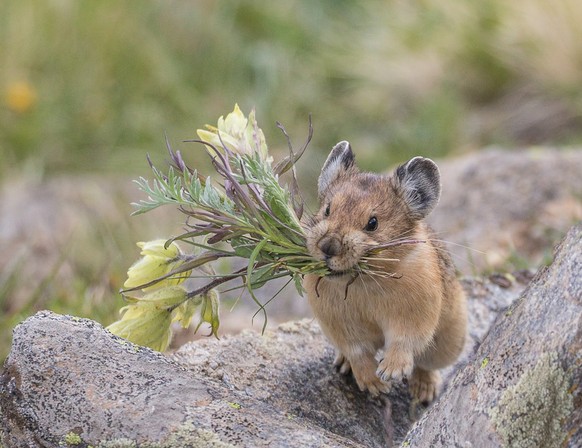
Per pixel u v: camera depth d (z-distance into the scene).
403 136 19.50
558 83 20.05
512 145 19.08
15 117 19.30
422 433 6.47
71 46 20.09
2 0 20.11
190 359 8.23
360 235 7.61
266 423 6.42
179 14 21.20
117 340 6.93
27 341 6.79
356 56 21.72
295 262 7.48
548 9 20.42
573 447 5.78
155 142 19.28
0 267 14.77
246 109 20.08
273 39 21.67
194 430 6.27
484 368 6.29
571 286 6.07
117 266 13.60
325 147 19.52
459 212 14.79
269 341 8.70
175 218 16.19
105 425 6.34
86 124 19.45
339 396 8.40
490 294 10.45
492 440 5.99
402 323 8.05
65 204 17.03
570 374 5.85
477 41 20.97
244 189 8.10
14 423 6.58
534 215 14.38
